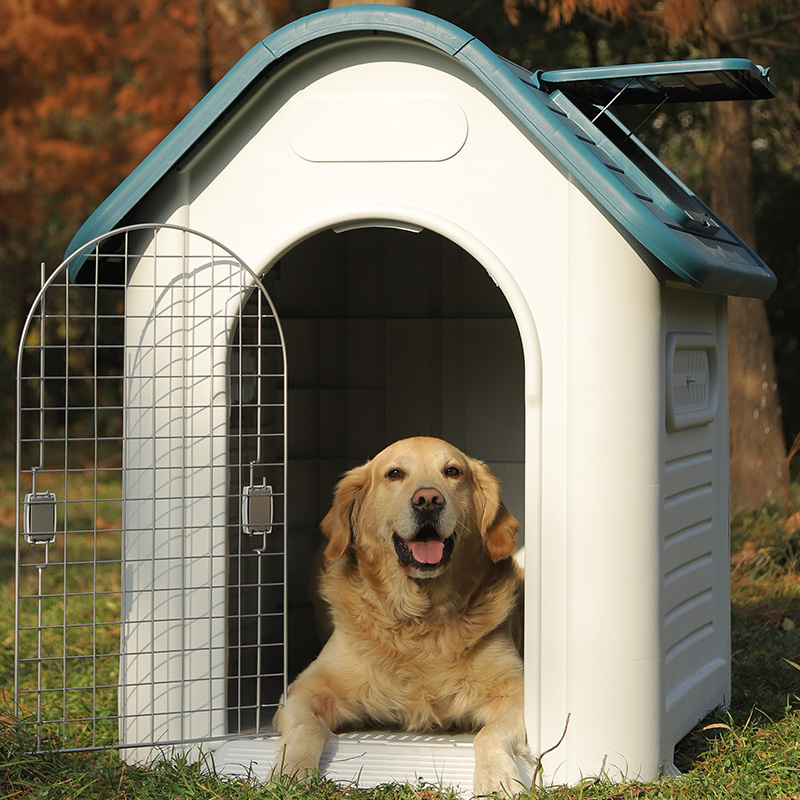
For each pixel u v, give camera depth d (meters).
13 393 17.02
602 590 3.67
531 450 3.74
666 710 3.82
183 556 3.93
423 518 3.94
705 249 3.85
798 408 15.48
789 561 7.61
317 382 5.71
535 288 3.75
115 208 3.99
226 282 4.01
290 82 3.96
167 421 4.04
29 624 6.71
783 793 3.46
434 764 3.76
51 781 3.63
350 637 4.21
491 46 11.87
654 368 3.71
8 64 11.90
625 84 4.31
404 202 3.87
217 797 3.46
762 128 14.55
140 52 11.32
